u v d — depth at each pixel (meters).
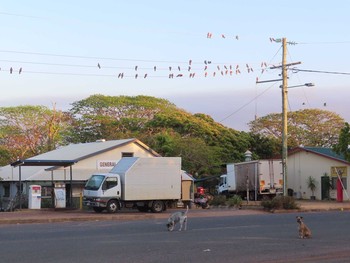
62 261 12.80
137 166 33.28
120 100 70.81
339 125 74.50
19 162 34.22
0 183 45.84
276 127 74.19
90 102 70.12
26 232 20.61
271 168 48.69
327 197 49.72
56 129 70.38
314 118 74.25
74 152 44.91
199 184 55.47
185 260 13.00
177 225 23.36
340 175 48.78
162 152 55.19
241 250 14.89
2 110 69.50
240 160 61.91
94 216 29.22
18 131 69.56
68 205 37.38
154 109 71.00
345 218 27.48
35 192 35.41
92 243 16.53
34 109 70.88
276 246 15.78
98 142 47.88
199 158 55.16
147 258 13.34
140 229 21.83
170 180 34.25
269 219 27.44
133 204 33.41
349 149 36.03
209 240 17.41
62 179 40.19
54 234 19.64
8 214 30.70
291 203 35.53
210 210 35.91
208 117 67.06
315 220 26.08
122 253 14.25
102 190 32.34
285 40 39.12
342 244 16.27
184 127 62.56
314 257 13.57
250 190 48.59
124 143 43.16
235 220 26.91
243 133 66.31
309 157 51.91
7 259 13.12
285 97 38.94
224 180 50.38
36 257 13.48
